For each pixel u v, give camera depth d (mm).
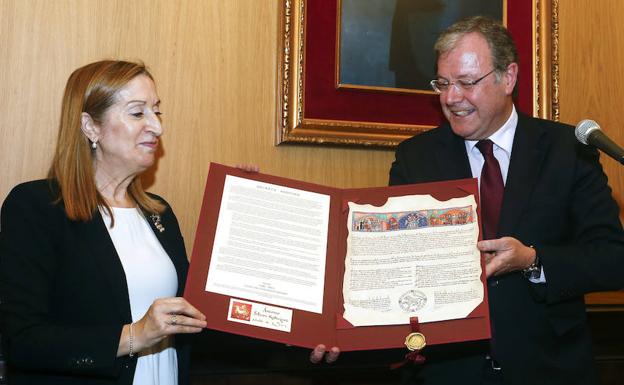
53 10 2400
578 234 1966
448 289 1801
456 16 2822
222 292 1816
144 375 1884
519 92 2898
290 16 2631
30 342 1676
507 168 2080
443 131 2164
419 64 2779
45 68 2385
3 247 1791
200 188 2551
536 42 2910
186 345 2053
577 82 2994
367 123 2705
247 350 2387
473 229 1853
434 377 1948
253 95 2627
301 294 1847
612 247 1884
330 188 1973
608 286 1858
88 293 1798
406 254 1855
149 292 1892
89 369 1683
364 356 2508
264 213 1919
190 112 2549
